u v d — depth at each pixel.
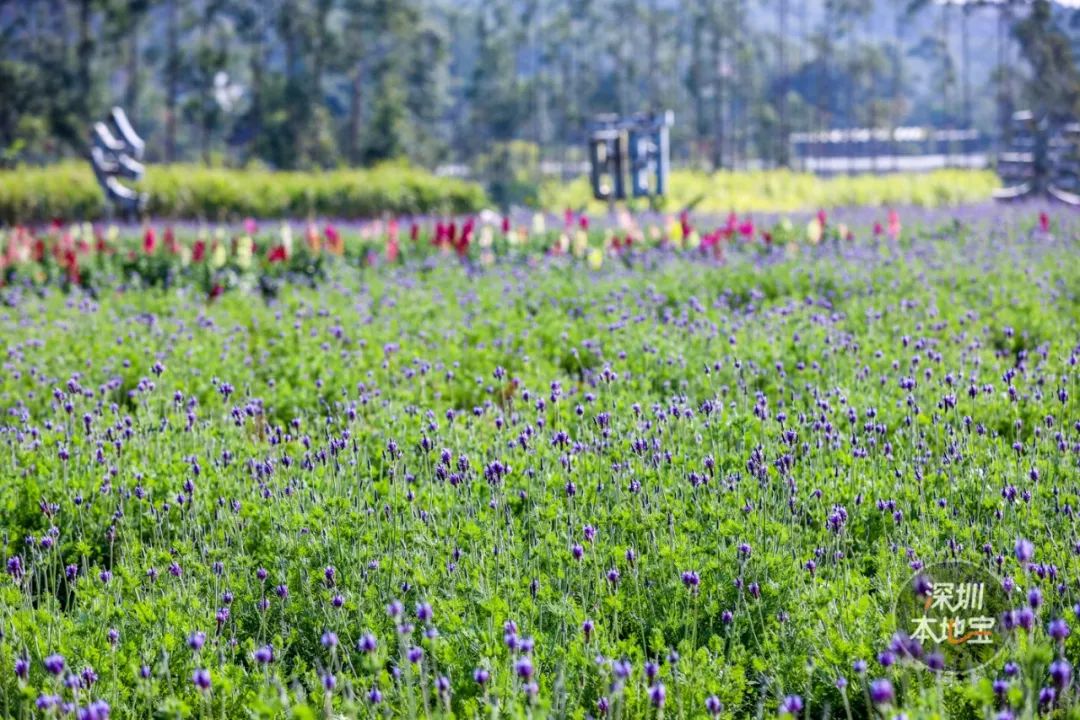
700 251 22.50
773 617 5.98
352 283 19.06
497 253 23.39
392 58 113.69
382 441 9.11
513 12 173.75
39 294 19.66
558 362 12.67
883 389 10.33
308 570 6.68
